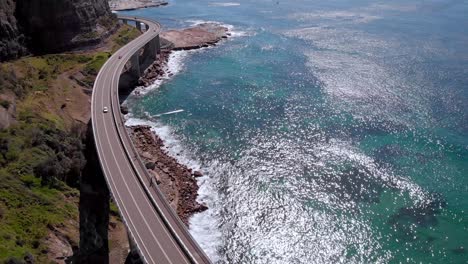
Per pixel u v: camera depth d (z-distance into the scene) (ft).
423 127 352.49
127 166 261.24
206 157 319.68
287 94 418.31
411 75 452.35
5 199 209.97
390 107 386.52
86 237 221.87
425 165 304.09
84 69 417.90
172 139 344.69
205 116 380.17
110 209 254.06
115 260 219.00
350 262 229.66
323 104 395.55
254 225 254.68
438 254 232.12
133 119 376.89
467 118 364.17
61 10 457.27
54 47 456.86
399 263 228.02
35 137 266.16
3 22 407.23
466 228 249.55
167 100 412.16
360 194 277.64
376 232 247.70
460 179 288.92
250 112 385.09
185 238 203.82
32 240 193.67
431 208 264.72
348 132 348.38
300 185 287.07
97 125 310.45
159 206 224.94
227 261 231.91
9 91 314.76
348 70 472.03
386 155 315.99
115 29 541.75
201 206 266.57
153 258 191.83
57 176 249.55
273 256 234.58
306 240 243.81
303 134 347.56
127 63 460.14
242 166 308.60
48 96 345.92
